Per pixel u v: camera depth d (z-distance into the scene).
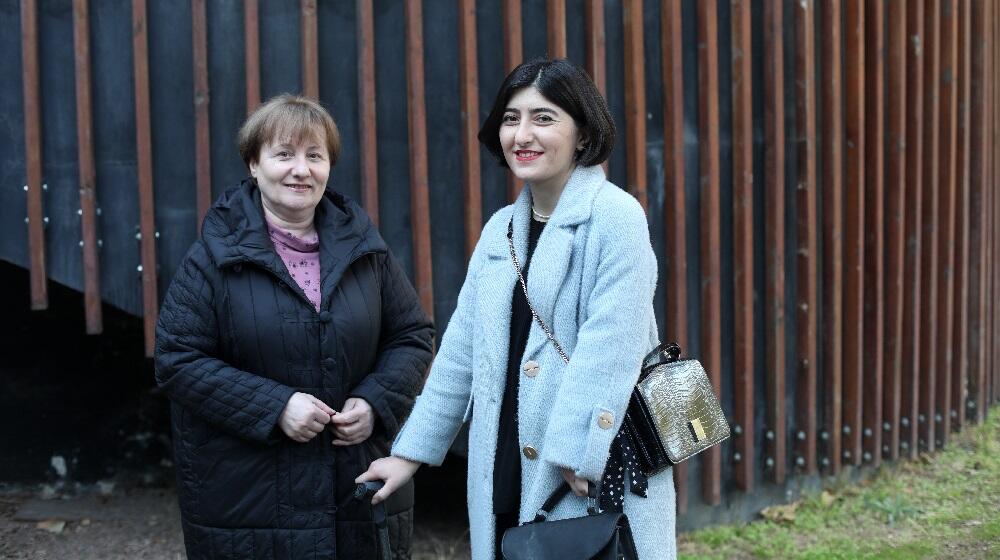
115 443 4.96
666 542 2.31
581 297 2.25
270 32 3.75
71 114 3.59
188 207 3.71
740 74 4.38
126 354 5.00
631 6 4.14
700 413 2.32
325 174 2.69
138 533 4.39
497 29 4.01
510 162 2.32
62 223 3.60
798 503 4.77
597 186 2.31
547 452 2.16
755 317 4.59
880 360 5.03
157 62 3.65
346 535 2.67
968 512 4.70
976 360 5.87
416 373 2.82
